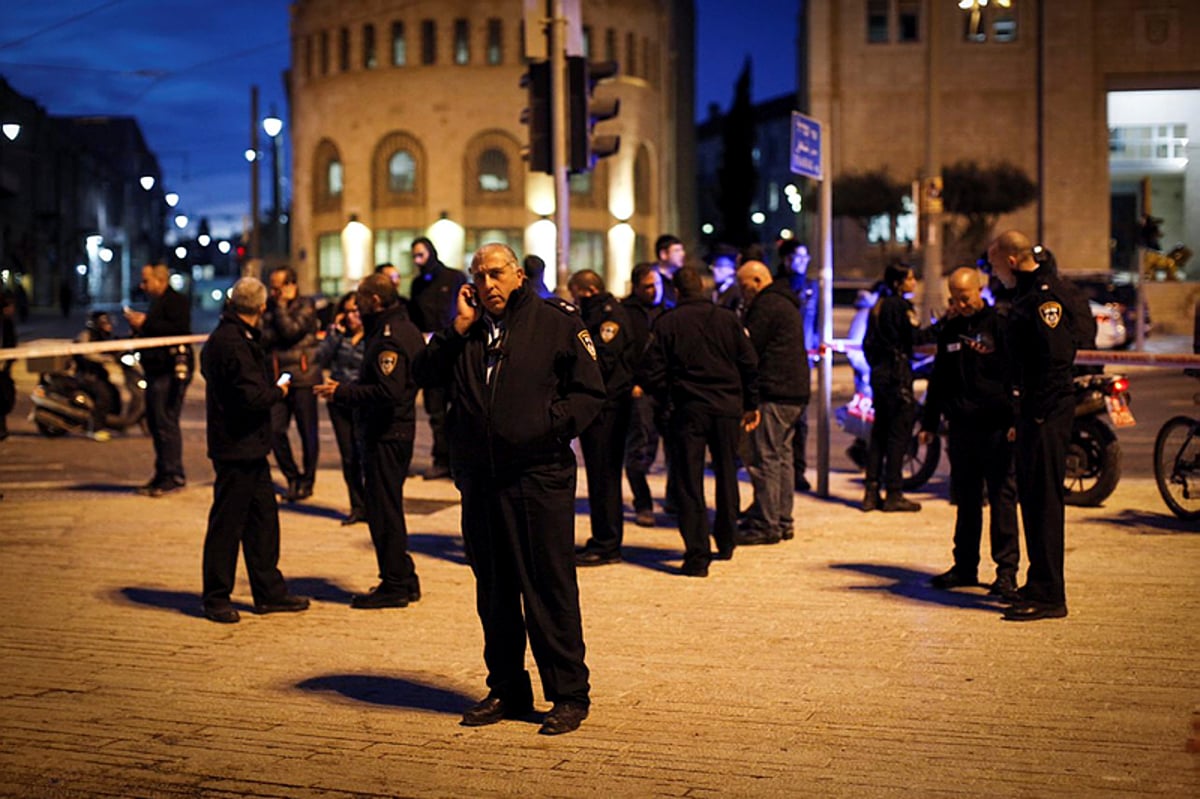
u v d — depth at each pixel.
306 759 5.86
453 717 6.46
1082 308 9.03
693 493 9.58
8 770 5.76
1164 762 5.57
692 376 9.62
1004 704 6.43
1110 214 57.62
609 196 63.53
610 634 7.93
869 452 12.12
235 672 7.31
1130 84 53.53
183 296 13.71
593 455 9.96
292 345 13.12
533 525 6.22
